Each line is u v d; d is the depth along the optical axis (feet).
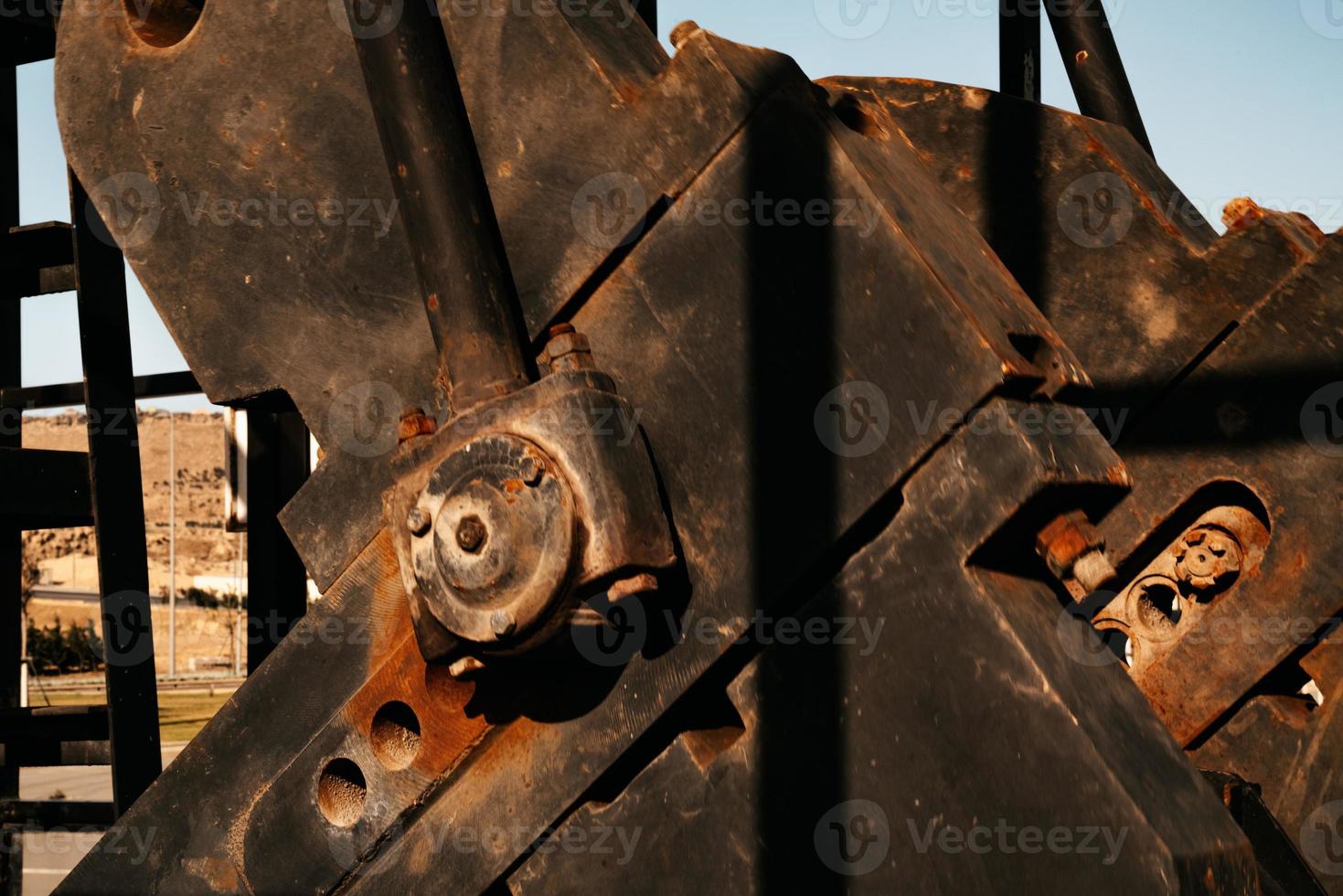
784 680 3.69
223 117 4.64
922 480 3.53
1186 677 6.28
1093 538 3.53
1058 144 6.63
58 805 10.27
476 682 4.09
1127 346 6.47
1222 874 3.28
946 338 3.49
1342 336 6.06
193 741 4.52
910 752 3.50
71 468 9.12
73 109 4.95
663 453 3.85
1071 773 3.28
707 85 3.85
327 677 4.33
